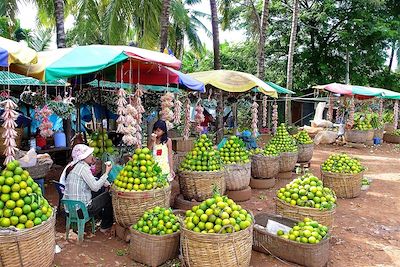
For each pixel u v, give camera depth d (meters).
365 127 15.47
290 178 8.66
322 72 21.80
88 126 10.64
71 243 4.59
